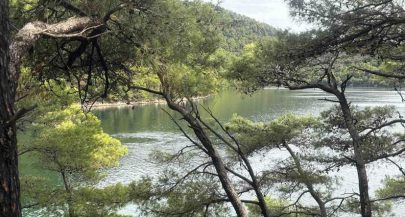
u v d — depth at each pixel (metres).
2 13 2.94
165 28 6.00
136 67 7.00
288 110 69.81
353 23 6.09
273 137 10.86
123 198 8.84
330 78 9.45
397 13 5.78
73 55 6.02
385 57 7.61
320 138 10.57
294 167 10.08
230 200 7.71
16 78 3.34
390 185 12.34
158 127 57.31
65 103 11.51
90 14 5.51
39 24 4.15
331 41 6.57
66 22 4.68
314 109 72.06
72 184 13.05
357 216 16.12
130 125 59.66
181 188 8.17
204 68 7.04
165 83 7.02
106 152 14.47
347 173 29.80
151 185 8.49
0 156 2.71
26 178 11.49
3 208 2.69
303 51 6.94
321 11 6.54
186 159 8.95
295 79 9.15
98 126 14.04
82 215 10.03
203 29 6.67
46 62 6.41
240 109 69.12
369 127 9.84
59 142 11.62
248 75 7.65
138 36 6.04
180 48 6.23
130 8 5.66
